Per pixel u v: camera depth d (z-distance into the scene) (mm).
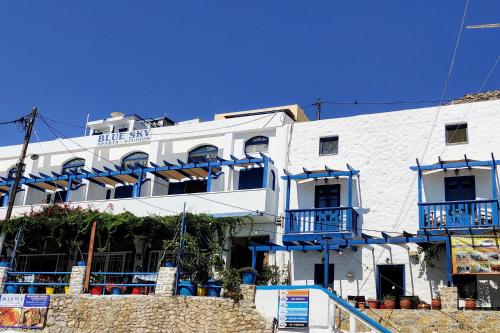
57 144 35250
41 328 23109
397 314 21141
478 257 21969
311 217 27203
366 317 18406
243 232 27875
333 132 28453
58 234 28031
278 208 28156
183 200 28906
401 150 26891
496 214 23141
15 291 25469
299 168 28562
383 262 25375
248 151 30281
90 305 22688
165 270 22094
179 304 21219
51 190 34656
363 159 27438
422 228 24203
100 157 33906
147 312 21594
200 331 20531
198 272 23047
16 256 30047
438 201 25453
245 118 30531
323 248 25109
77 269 24062
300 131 29125
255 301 20266
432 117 26797
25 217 28438
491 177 24734
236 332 20031
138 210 29688
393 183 26578
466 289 23094
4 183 33875
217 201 28172
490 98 30953
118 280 28719
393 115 27516
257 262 27906
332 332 18891
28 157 35625
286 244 26812
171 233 26469
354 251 26047
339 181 27500
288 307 19719
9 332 23469
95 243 29625
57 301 23312
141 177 30594
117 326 21875
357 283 25594
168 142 32500
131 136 33344
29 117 31094
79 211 28047
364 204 26766
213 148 31453
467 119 26172
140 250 29406
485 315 19969
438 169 25375
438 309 21156
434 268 24344
